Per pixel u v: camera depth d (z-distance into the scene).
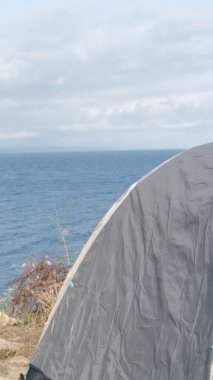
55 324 5.46
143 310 4.81
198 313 4.41
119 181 82.75
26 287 8.33
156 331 4.64
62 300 5.55
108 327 5.00
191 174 5.14
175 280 4.71
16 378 6.00
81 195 56.59
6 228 32.62
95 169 140.50
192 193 5.00
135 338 4.76
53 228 30.48
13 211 43.34
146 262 5.00
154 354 4.56
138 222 5.22
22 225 33.78
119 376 4.70
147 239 5.09
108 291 5.16
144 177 5.46
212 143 5.56
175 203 5.04
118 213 5.43
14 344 6.89
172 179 5.23
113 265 5.24
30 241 26.38
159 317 4.67
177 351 4.41
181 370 4.30
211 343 4.18
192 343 4.33
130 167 154.88
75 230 27.88
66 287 5.57
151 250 5.01
